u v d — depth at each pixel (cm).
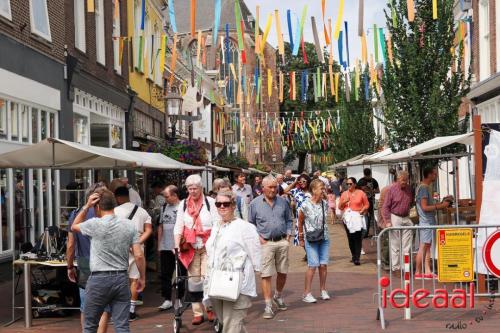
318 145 5878
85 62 1914
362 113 4022
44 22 1576
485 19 2364
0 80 1300
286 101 5978
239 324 679
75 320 962
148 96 2820
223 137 4791
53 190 1622
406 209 1237
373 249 1822
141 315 988
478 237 904
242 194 1819
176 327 851
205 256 892
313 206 1058
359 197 1516
